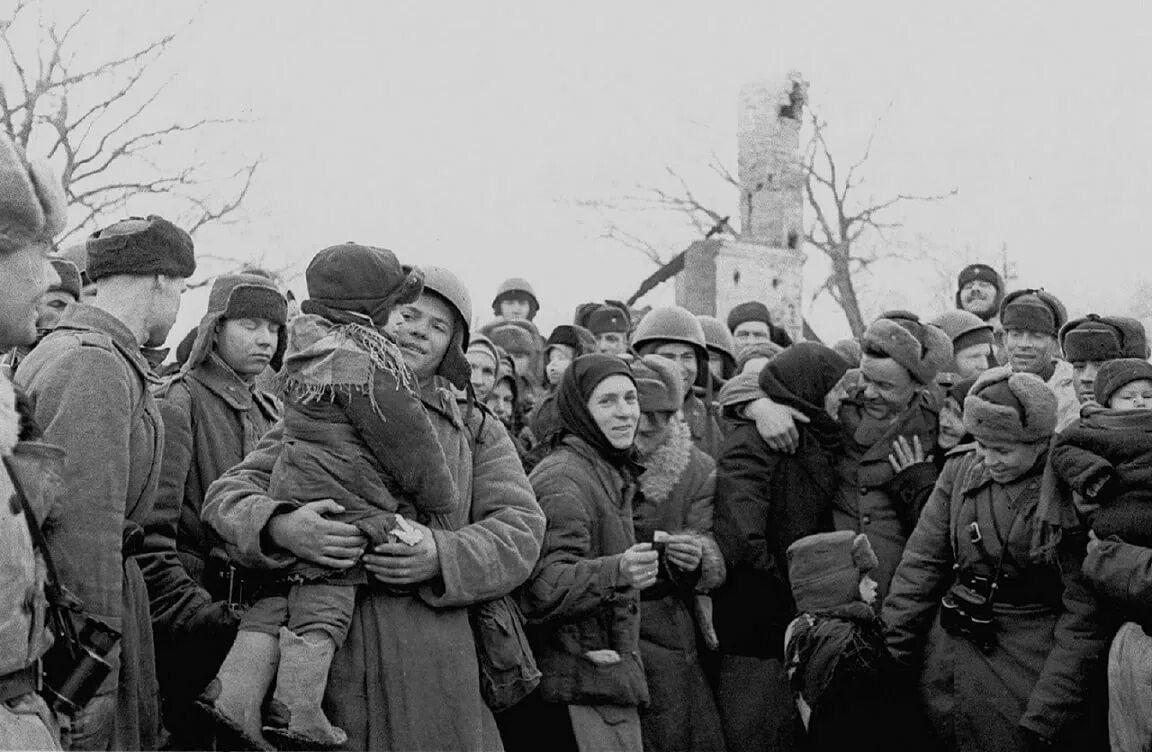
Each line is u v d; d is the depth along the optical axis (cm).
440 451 387
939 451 569
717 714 507
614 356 493
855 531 554
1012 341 616
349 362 375
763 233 1543
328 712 372
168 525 420
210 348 455
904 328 567
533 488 474
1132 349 568
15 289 301
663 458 532
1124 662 447
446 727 379
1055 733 465
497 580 396
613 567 447
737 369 745
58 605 306
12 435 292
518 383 717
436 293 425
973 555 496
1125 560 443
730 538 528
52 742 288
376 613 380
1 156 297
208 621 397
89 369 355
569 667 456
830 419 557
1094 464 456
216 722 376
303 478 378
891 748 501
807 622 511
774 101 1552
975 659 494
